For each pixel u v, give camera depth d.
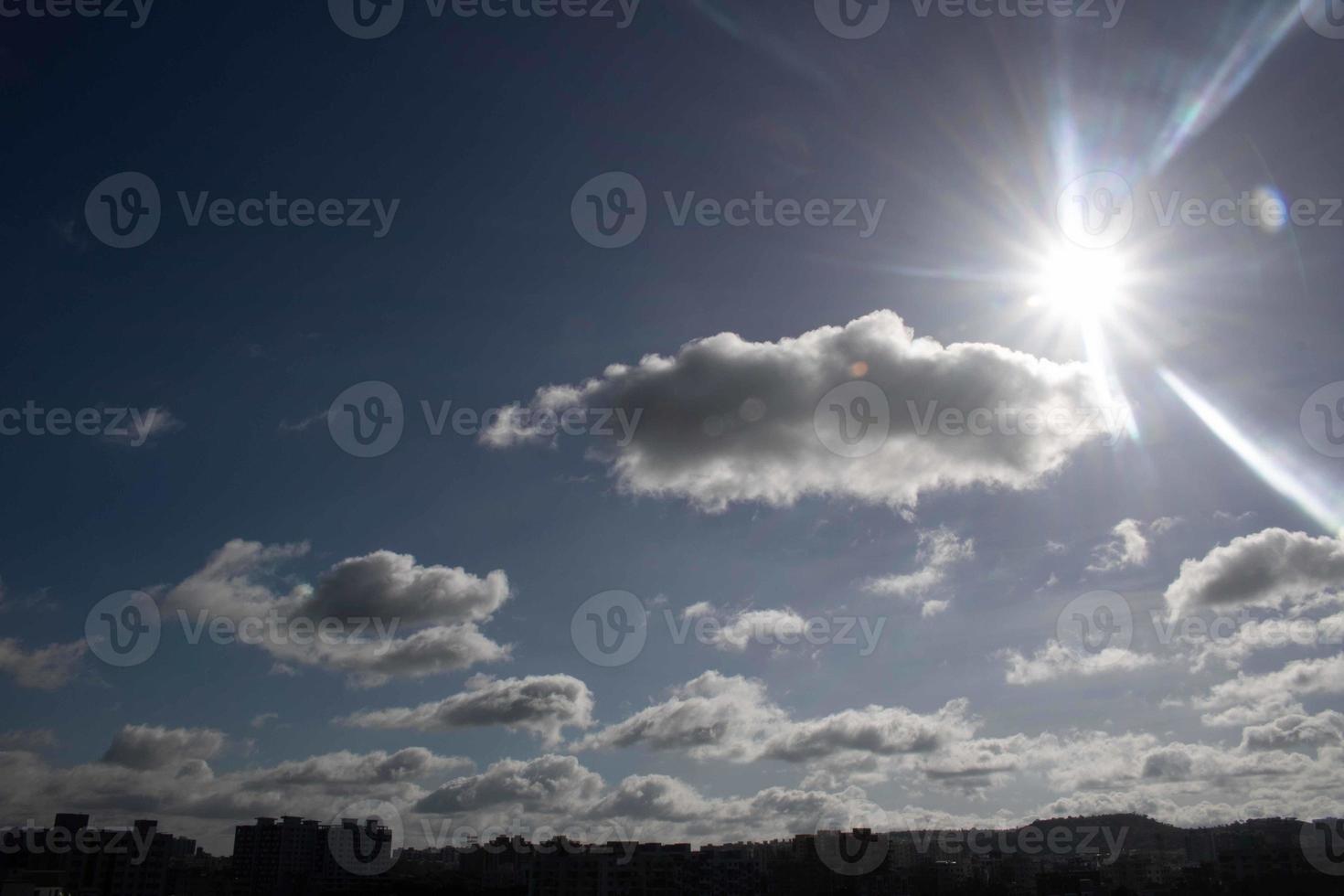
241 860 197.38
